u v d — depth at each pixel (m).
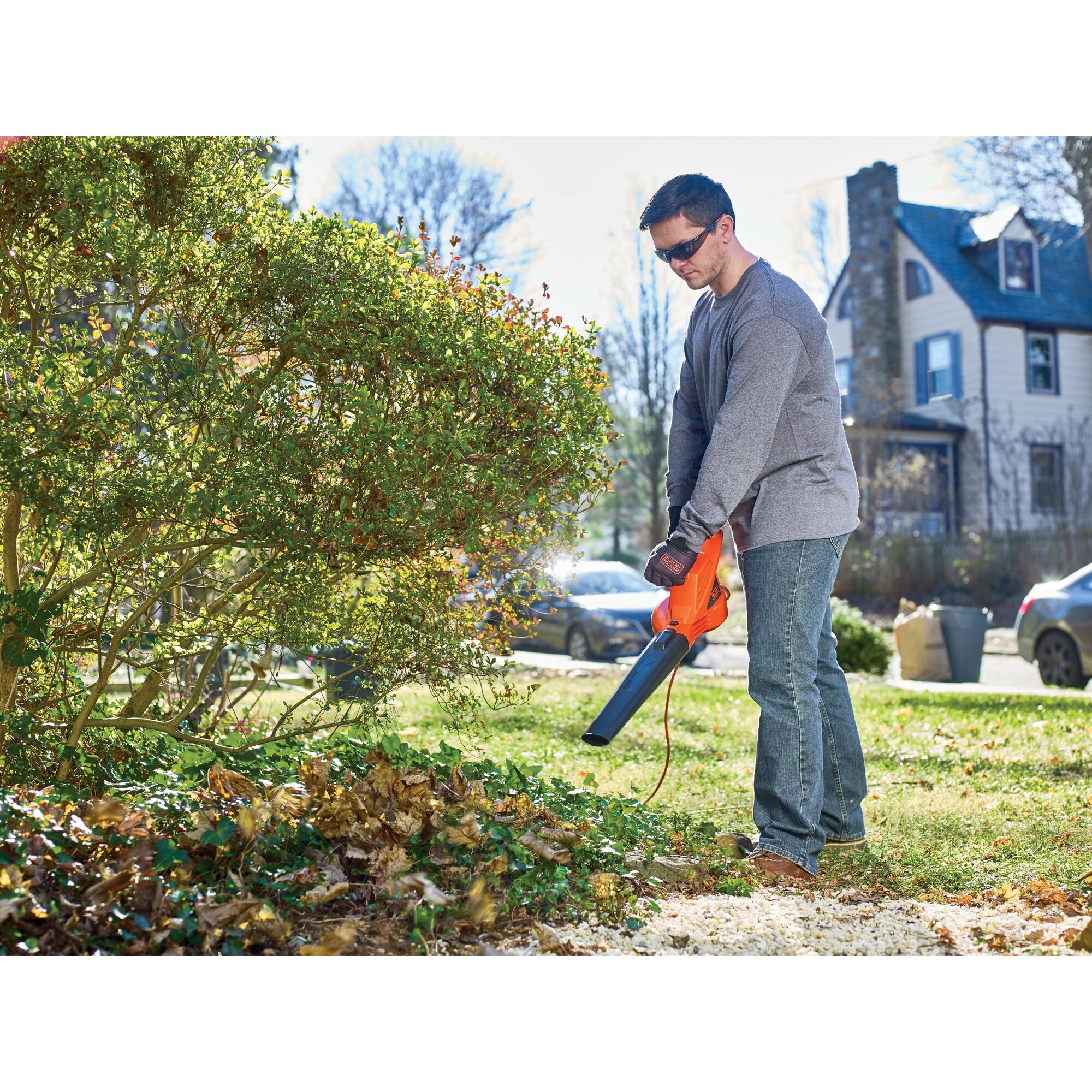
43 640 3.19
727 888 2.97
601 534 31.53
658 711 7.64
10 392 3.05
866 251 25.09
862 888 3.03
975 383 23.61
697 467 3.60
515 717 7.14
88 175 3.11
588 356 3.20
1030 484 23.77
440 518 3.04
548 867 2.82
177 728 3.50
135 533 3.29
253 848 2.59
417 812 2.84
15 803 2.62
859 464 23.23
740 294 3.23
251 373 3.17
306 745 3.78
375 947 2.38
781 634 3.17
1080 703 7.90
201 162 3.29
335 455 3.02
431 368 3.06
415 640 3.29
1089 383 24.70
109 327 3.59
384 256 3.21
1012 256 24.34
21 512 3.53
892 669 12.96
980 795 4.50
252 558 3.46
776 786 3.15
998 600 20.22
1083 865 3.24
